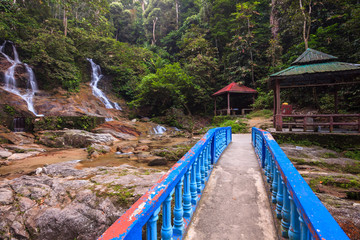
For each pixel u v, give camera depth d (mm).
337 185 4305
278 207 2172
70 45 22703
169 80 24000
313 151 7422
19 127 12805
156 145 12047
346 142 7969
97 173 5262
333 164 6031
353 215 2680
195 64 27391
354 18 16406
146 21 47688
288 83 12258
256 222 2334
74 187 4191
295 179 1477
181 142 12430
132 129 16781
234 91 22688
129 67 28641
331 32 18781
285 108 10383
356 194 3824
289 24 23062
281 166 1812
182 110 25234
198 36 31422
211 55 30094
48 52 20453
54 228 3283
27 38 20281
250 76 26188
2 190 4109
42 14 26766
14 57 18641
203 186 3227
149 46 42844
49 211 3498
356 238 2277
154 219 1305
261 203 2789
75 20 29594
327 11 21109
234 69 27203
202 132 17750
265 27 27703
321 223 947
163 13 45750
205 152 3514
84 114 16328
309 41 19109
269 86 11578
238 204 2770
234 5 31141
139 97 24234
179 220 1971
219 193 3137
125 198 3514
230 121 18453
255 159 5312
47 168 6273
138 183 4125
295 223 1547
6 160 8016
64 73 20047
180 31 38688
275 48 23812
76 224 3264
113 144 12180
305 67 9758
